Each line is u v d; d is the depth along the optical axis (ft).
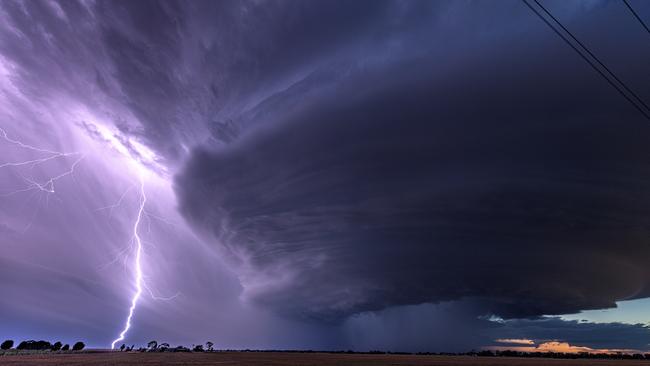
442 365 136.56
